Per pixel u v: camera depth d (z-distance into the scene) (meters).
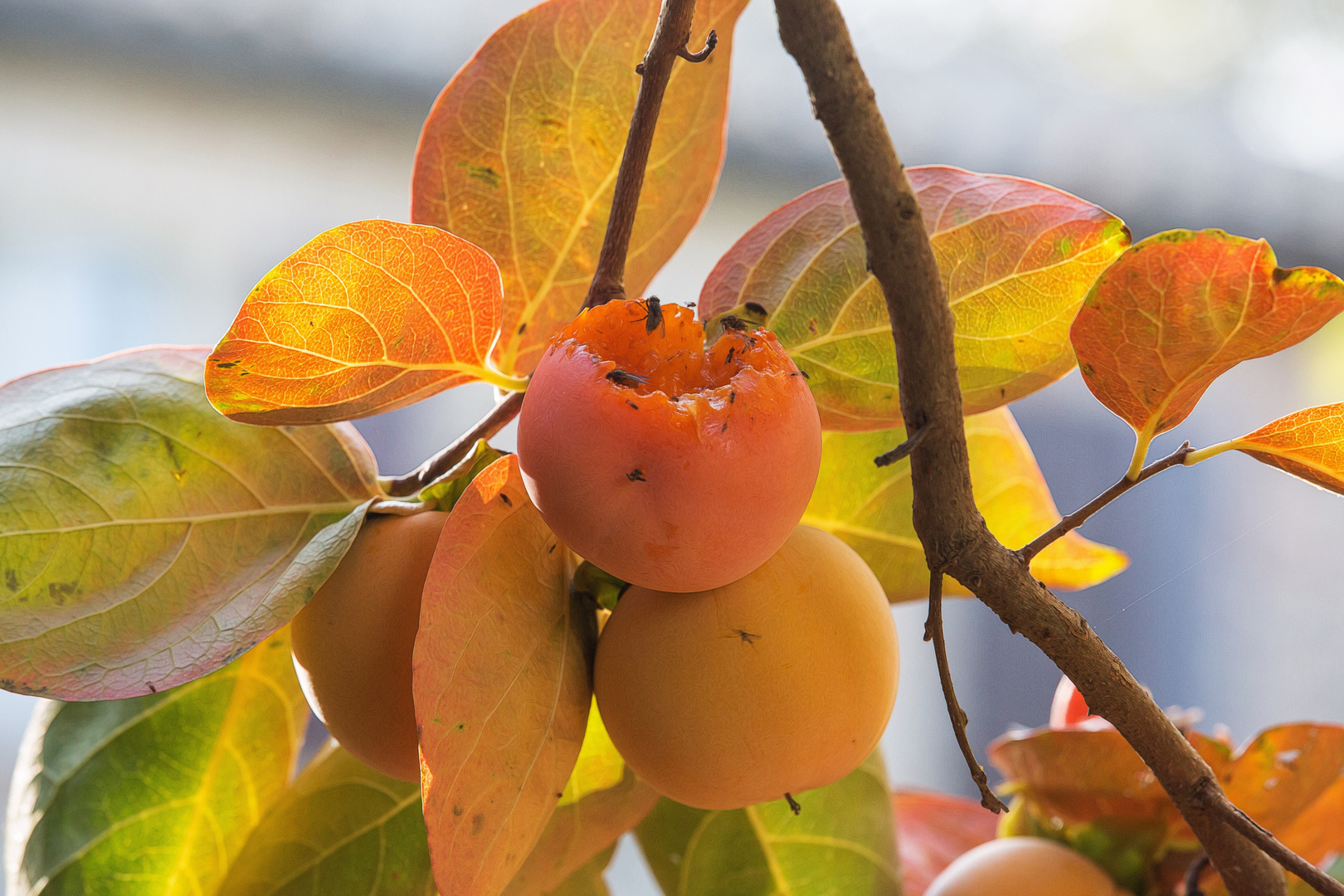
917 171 0.85
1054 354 0.84
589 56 0.87
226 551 0.84
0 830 2.07
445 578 0.79
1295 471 0.81
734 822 0.93
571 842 0.87
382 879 0.89
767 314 0.84
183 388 0.85
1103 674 0.78
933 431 0.77
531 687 0.80
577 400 0.77
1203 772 0.79
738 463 0.77
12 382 0.85
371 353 0.81
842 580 0.81
